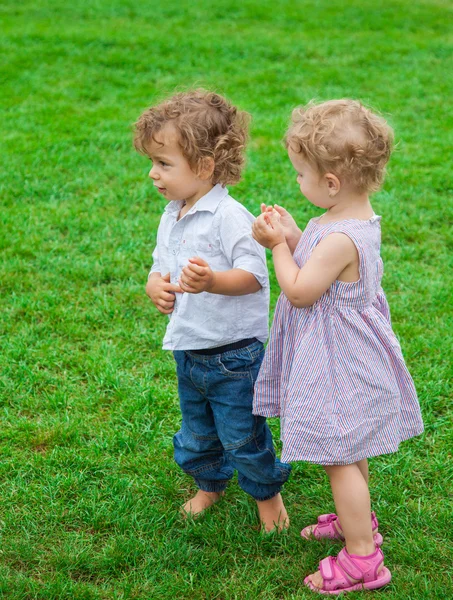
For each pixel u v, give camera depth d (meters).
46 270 4.71
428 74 9.73
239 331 2.47
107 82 9.19
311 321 2.34
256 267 2.38
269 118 7.87
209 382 2.52
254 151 6.87
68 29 11.36
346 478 2.37
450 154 6.90
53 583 2.46
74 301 4.38
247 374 2.52
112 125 7.51
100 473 3.05
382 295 2.45
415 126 7.83
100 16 12.34
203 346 2.47
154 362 3.79
